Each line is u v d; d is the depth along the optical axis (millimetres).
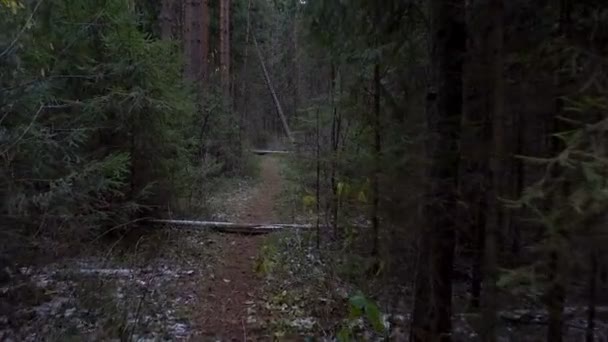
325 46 3953
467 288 3369
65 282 4652
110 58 6445
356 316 3715
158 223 7395
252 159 14695
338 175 5965
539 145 2443
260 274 6023
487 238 2637
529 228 2406
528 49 2584
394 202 3482
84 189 4945
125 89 6500
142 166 6965
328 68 6238
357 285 4527
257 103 23953
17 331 3783
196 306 4961
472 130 2889
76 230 4828
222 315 4797
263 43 26500
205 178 9547
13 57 4246
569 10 2400
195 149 9688
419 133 3268
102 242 6203
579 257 1915
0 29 4410
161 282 5449
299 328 4395
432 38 3098
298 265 6180
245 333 4391
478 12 2855
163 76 7191
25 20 4723
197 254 6754
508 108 2584
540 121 2439
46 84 4559
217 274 6047
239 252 7117
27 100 4379
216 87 13008
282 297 5203
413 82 3648
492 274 2596
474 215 2988
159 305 4762
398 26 3533
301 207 8617
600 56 2145
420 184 3105
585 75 2125
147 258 6004
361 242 4801
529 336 2582
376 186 3877
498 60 2648
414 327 3227
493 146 2623
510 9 2672
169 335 4191
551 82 2375
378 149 4184
